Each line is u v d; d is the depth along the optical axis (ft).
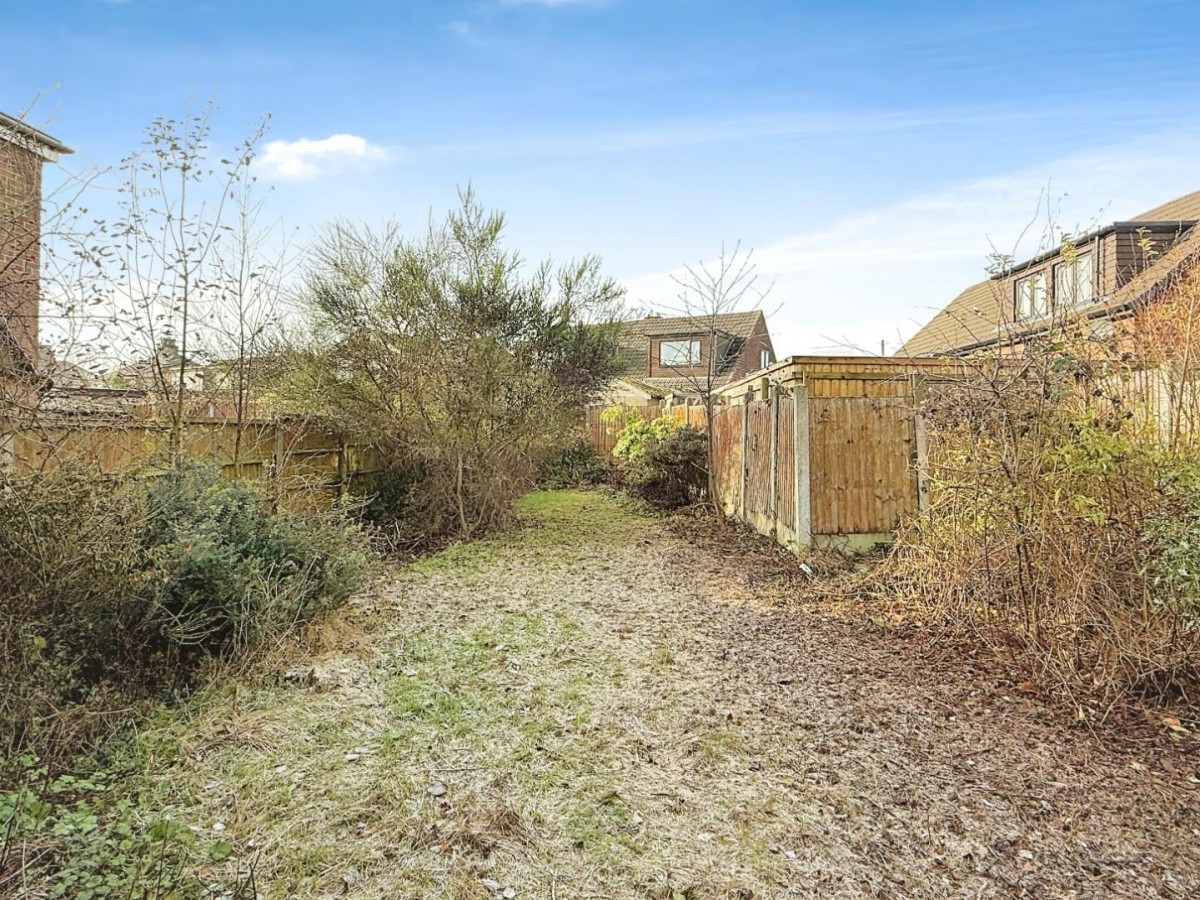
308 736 10.31
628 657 14.14
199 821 8.11
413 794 8.84
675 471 37.22
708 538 28.19
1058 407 13.51
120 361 17.06
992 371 14.49
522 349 31.01
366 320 27.68
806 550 22.97
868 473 23.34
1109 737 10.39
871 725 10.91
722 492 34.45
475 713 11.32
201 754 9.62
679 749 10.19
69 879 6.48
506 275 29.86
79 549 10.05
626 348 38.70
